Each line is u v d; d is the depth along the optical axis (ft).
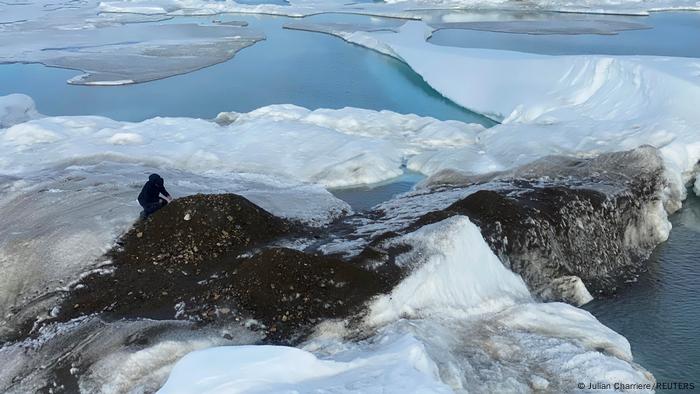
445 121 84.53
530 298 41.14
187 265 41.65
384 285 37.29
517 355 33.50
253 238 44.80
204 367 26.55
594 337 35.58
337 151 71.41
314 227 50.01
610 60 84.48
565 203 49.03
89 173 60.59
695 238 52.47
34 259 42.70
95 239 44.09
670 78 72.64
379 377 25.82
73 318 37.19
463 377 30.48
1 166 65.92
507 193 52.16
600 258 47.50
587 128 70.90
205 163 67.97
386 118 85.81
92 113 99.55
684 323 40.19
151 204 45.80
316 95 109.09
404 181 66.69
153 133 78.02
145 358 31.91
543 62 95.71
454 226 41.22
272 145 73.10
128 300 38.42
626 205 51.44
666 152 62.08
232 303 36.58
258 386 25.25
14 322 37.65
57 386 31.40
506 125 78.43
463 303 37.86
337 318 35.47
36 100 107.65
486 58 107.14
